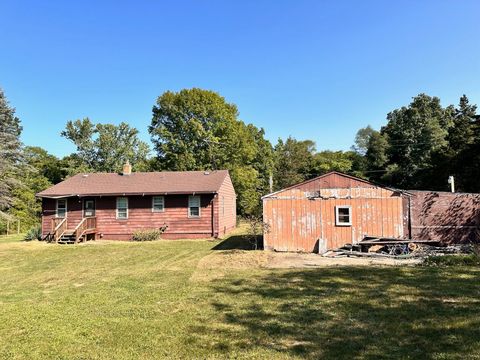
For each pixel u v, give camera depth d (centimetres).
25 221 4109
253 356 552
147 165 4956
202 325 701
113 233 2577
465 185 3494
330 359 530
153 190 2530
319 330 651
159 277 1202
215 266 1373
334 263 1359
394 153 5725
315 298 864
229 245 2019
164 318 751
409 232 1653
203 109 4191
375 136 6228
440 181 3878
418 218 1658
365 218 1669
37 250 2027
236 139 4291
